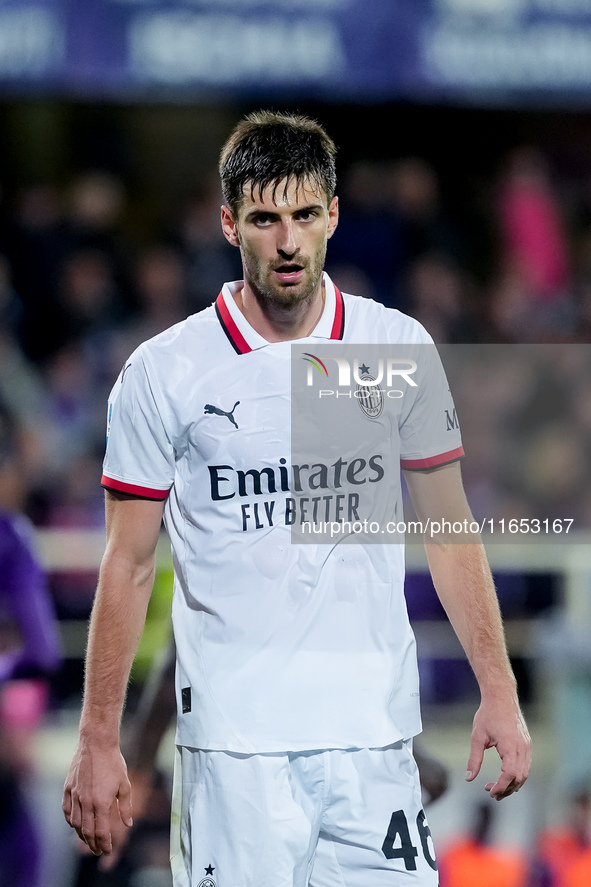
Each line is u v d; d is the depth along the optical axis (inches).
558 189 1290.6
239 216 354.0
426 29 916.6
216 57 911.0
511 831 615.5
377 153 1300.4
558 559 779.4
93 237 1179.9
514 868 586.6
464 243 1250.6
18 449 861.2
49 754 699.4
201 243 1202.6
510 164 1304.1
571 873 587.8
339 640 360.5
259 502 361.1
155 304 1163.9
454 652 767.1
